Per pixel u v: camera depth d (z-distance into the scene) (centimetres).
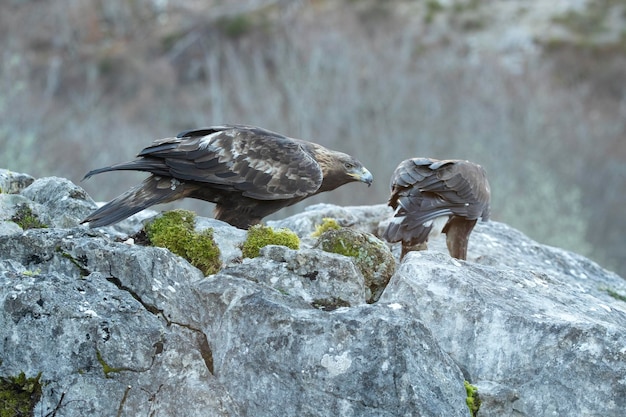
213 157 1312
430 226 1337
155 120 7512
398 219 1346
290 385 1074
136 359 1059
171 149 1291
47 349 1052
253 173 1332
